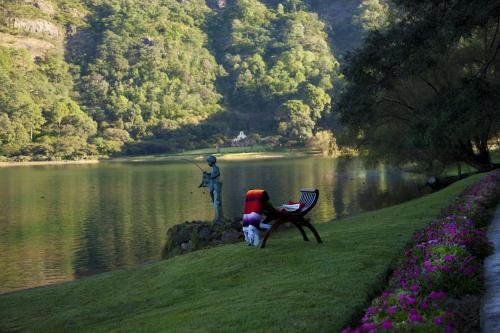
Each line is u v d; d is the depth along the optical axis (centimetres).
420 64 2620
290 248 1015
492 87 2412
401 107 3662
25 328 849
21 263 2734
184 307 736
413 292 512
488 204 1243
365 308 578
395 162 4194
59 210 5047
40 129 19438
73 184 8144
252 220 1062
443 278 570
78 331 774
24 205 5559
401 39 2644
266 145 18750
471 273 589
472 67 3481
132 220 4188
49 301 1035
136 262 2673
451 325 444
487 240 794
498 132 3609
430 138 2764
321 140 16000
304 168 9769
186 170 11112
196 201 5297
